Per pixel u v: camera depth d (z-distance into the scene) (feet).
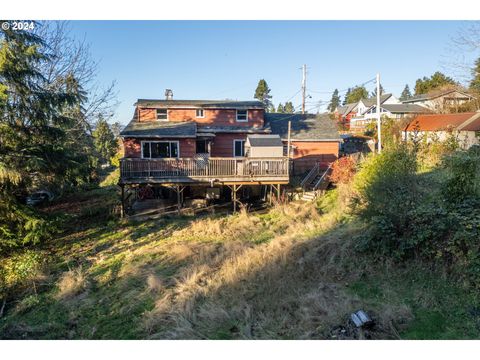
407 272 23.81
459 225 22.49
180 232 43.29
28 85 40.57
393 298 21.44
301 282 25.88
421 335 17.70
